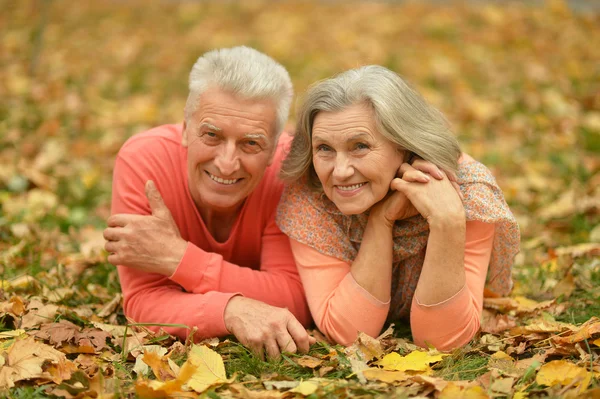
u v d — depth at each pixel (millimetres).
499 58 7730
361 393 2164
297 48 8492
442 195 2375
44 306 2758
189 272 2537
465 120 5930
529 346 2574
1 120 5797
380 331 2627
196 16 10250
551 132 5512
